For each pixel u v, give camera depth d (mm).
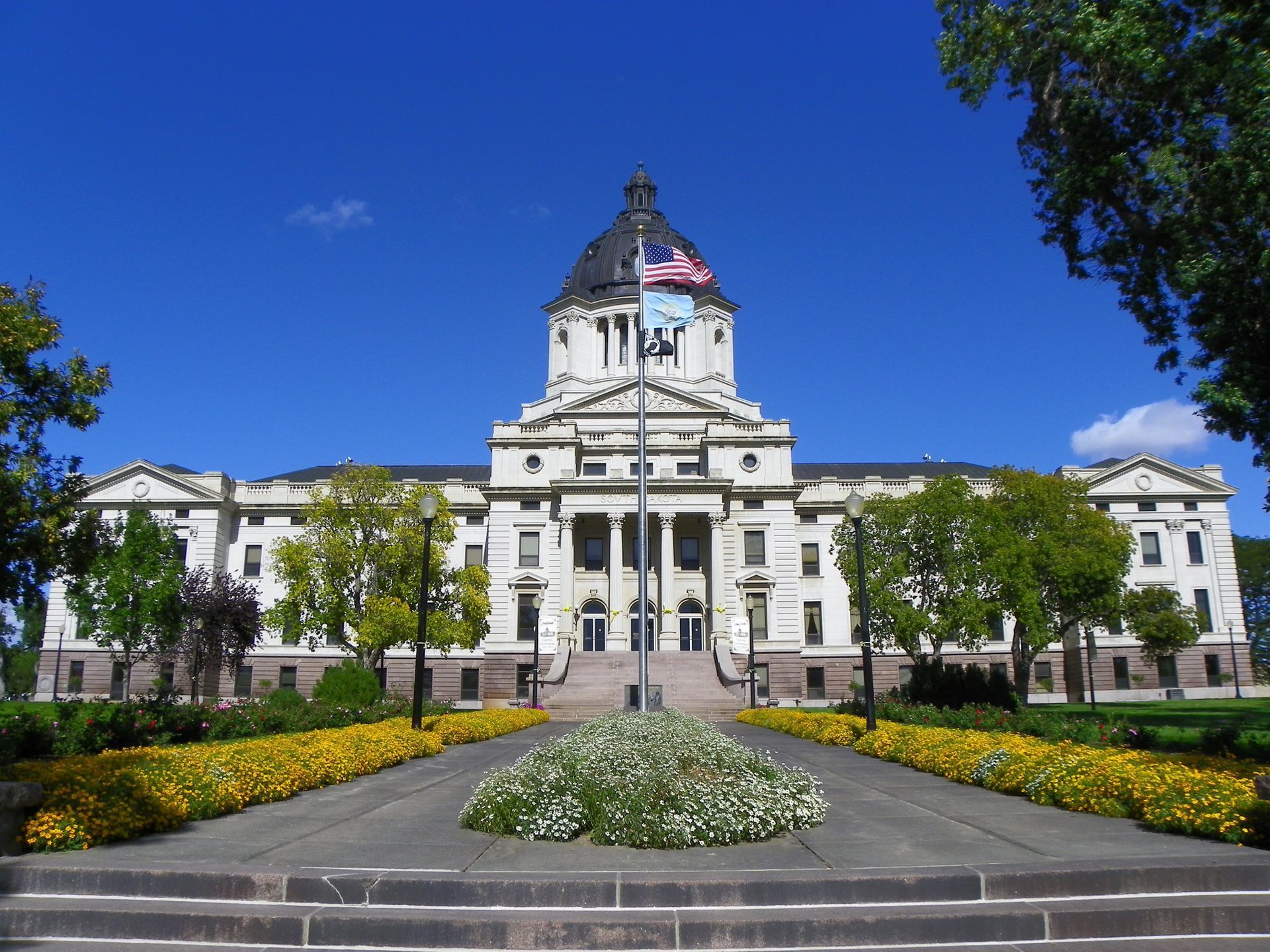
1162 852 10844
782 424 67125
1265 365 19719
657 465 67062
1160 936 8992
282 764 15977
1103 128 22312
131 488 67750
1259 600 99312
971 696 34125
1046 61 23078
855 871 9742
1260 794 11516
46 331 23141
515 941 8531
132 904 9289
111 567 50188
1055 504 47250
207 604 52344
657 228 79188
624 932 8539
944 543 45188
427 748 23484
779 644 63250
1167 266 21516
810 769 20438
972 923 8820
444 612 51250
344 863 10219
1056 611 48500
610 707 48469
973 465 79562
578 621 63750
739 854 10758
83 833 10836
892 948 8578
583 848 11125
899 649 65750
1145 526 68188
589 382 74375
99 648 64812
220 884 9453
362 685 33688
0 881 9695
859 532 26828
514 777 12773
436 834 12102
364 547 49094
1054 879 9602
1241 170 19188
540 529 64750
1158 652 59188
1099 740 23203
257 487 70500
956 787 17047
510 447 65938
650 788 11656
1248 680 65562
